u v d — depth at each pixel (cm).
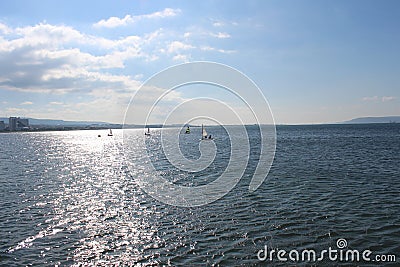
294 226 2062
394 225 2022
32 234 2044
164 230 2084
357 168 4256
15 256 1722
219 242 1861
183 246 1822
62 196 3119
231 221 2209
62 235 2025
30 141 16175
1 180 4116
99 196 3108
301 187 3156
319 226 2045
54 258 1698
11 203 2836
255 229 2038
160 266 1600
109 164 5875
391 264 1559
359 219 2152
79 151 9244
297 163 4916
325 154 6116
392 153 5981
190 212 2469
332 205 2492
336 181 3400
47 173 4769
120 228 2141
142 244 1866
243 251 1733
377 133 14575
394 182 3281
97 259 1686
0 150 9906
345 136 12694
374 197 2684
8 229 2136
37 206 2730
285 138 12056
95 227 2169
